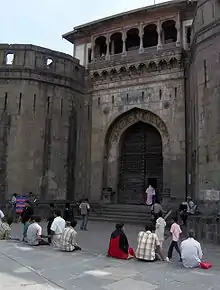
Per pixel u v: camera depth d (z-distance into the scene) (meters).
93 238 11.34
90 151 20.12
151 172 19.36
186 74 17.92
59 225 9.27
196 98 14.48
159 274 6.41
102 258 7.82
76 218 17.50
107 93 20.09
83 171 20.05
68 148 19.12
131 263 7.38
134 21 19.70
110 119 19.75
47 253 8.28
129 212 16.97
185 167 17.03
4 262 7.09
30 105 18.08
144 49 19.08
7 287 5.23
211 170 12.79
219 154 12.46
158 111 18.34
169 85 18.23
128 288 5.42
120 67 19.38
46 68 18.86
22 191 17.12
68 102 19.45
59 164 18.56
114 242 7.98
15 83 18.16
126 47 21.58
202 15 14.27
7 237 10.66
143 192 19.33
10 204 16.19
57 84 19.09
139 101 18.98
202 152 13.46
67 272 6.40
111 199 19.23
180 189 16.97
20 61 18.36
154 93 18.61
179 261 7.85
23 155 17.50
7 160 17.42
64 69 19.52
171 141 17.67
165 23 19.19
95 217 17.20
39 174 17.75
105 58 20.36
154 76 18.73
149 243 7.67
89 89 20.73
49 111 18.62
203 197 13.05
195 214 12.49
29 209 10.66
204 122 13.54
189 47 18.08
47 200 17.72
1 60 18.41
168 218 14.42
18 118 17.81
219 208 12.04
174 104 17.94
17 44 18.52
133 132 20.42
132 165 20.05
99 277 6.06
